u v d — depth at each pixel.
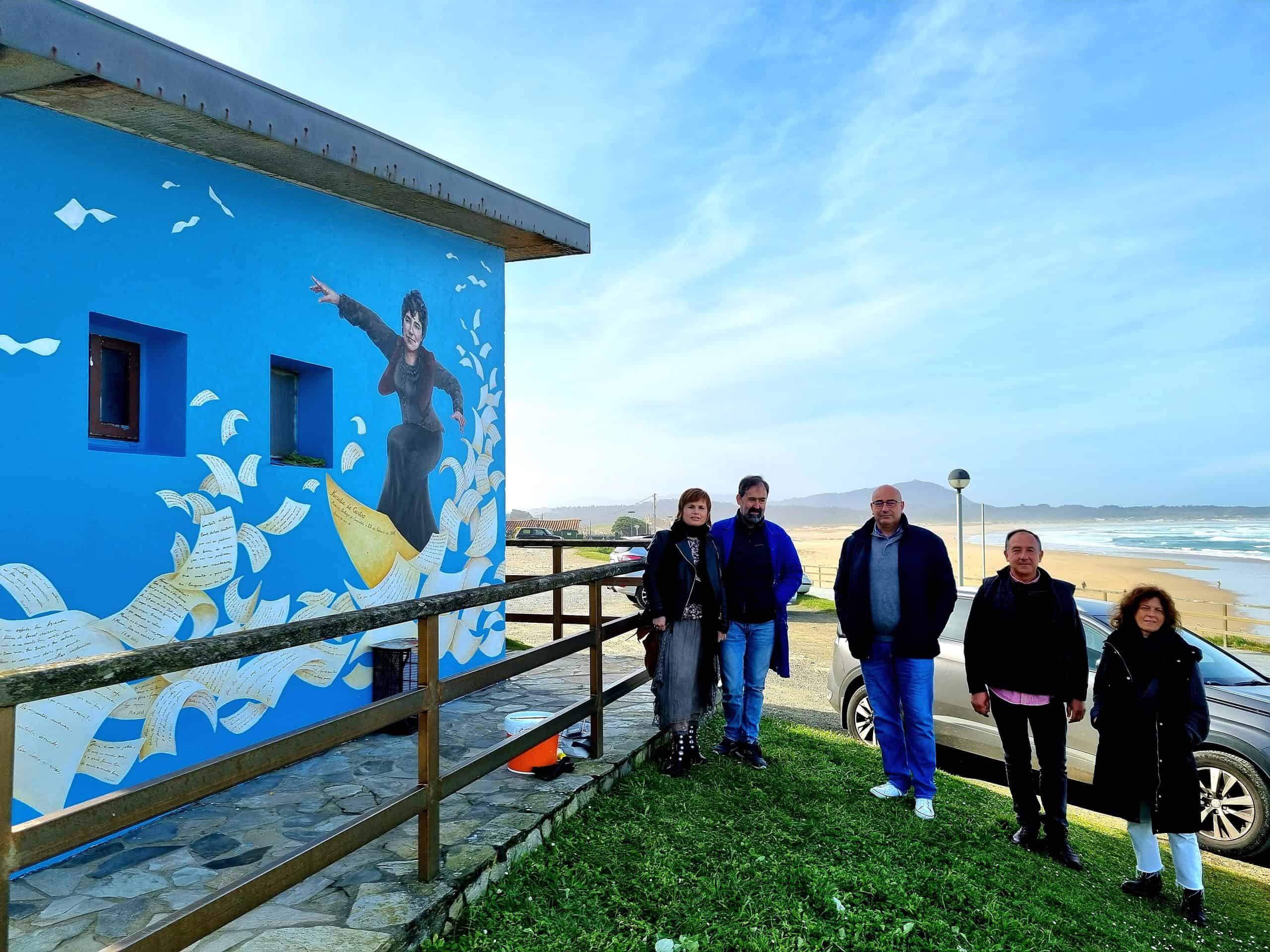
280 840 3.43
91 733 3.51
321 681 4.82
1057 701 4.39
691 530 4.94
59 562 3.42
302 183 4.69
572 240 6.55
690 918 3.17
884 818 4.52
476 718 5.48
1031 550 4.41
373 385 5.27
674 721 4.76
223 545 4.18
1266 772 5.04
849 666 6.93
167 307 3.92
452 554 6.10
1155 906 4.14
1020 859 4.25
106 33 3.13
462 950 2.78
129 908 2.84
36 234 3.37
